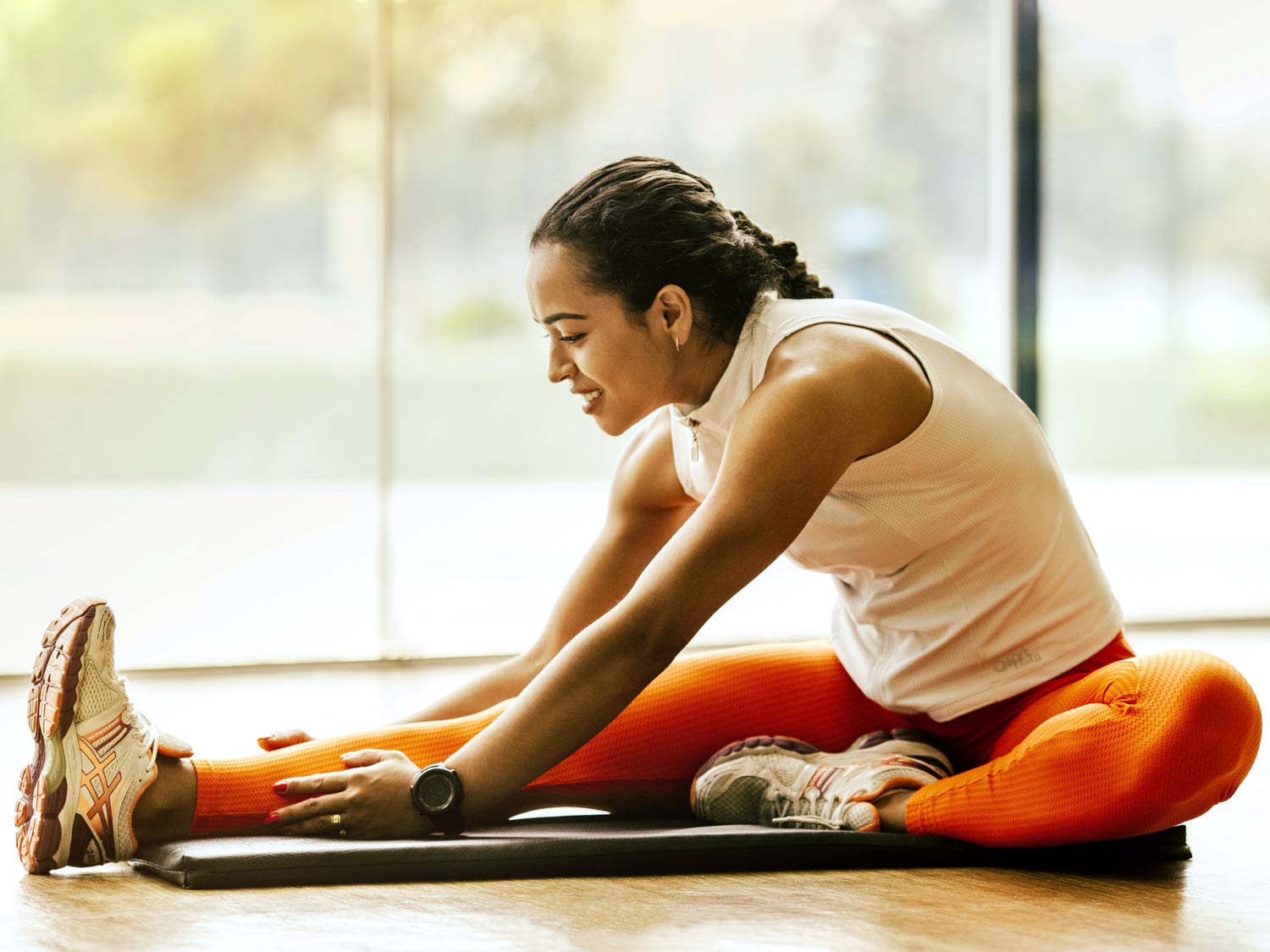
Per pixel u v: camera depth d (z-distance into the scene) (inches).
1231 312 196.9
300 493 292.5
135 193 230.4
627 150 199.9
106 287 248.5
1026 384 187.3
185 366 278.4
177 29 222.8
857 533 69.6
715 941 54.7
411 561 216.1
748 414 64.1
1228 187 191.9
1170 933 56.7
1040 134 185.0
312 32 224.2
